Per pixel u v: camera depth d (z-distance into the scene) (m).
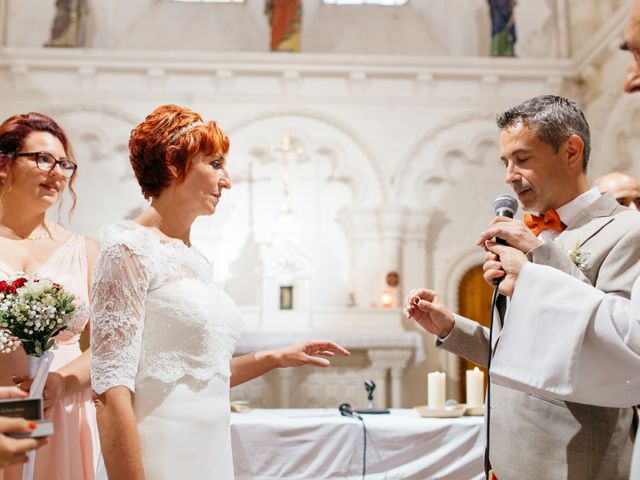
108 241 1.74
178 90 8.68
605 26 7.58
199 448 1.73
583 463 1.67
